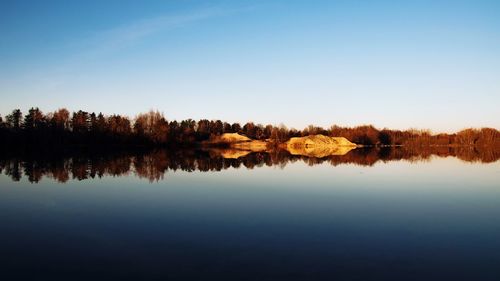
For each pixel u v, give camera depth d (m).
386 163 57.84
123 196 25.67
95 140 109.81
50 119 109.75
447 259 13.19
